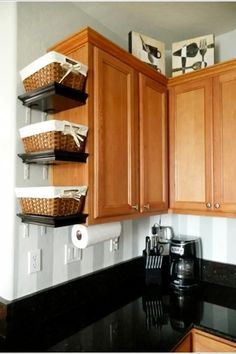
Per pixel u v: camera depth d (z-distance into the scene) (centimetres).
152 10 160
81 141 118
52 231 137
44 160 114
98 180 121
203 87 159
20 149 125
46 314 129
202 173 158
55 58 109
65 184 129
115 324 129
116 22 172
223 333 121
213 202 153
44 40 137
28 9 131
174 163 169
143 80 152
